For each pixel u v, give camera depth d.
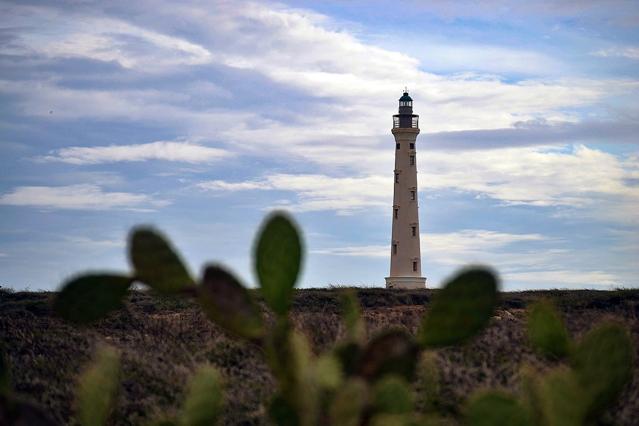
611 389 3.24
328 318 11.73
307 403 2.87
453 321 2.84
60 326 14.80
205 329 13.10
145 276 2.93
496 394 3.00
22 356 11.59
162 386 9.05
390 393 2.86
